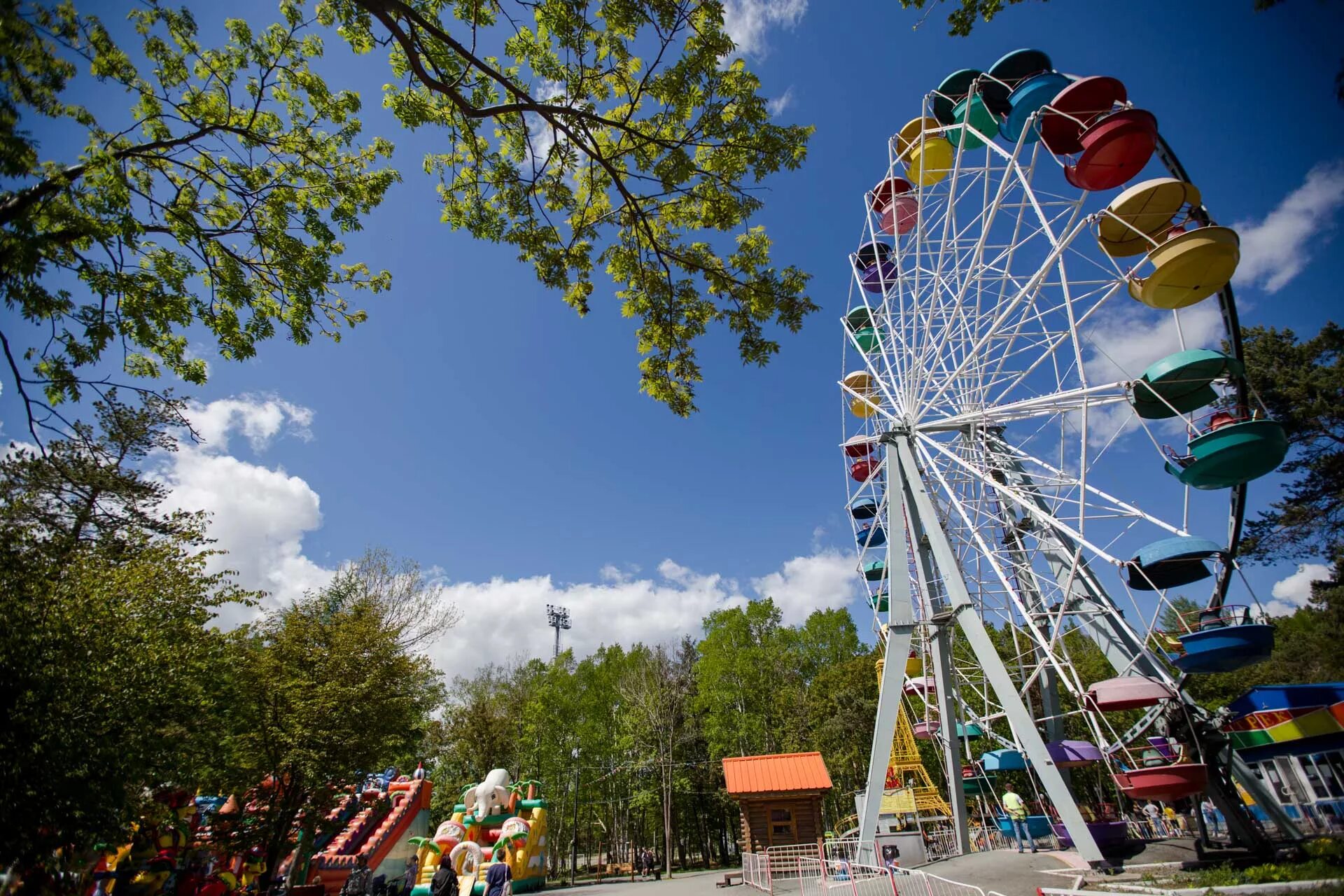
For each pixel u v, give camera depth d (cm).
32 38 691
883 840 1723
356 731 1956
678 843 5178
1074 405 1630
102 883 1493
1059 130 1481
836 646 5069
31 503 1259
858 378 2944
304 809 1977
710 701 4731
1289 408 2267
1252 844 1161
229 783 1842
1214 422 1295
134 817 1272
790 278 1028
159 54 938
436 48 917
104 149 866
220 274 1050
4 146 686
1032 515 2028
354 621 2209
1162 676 1465
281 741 1825
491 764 3853
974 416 1920
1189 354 1309
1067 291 1540
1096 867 1273
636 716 4247
